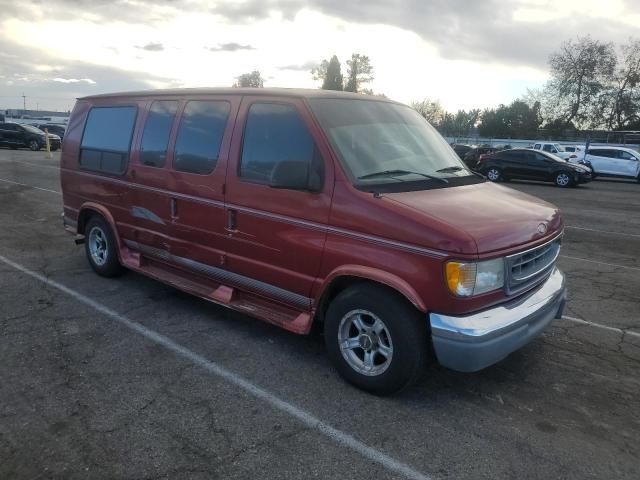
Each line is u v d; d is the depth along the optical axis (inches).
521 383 153.9
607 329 198.4
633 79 2126.0
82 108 243.3
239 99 171.8
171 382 147.7
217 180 171.8
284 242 154.5
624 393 149.9
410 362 134.0
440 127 3280.0
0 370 151.5
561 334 191.9
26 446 117.8
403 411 136.8
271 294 164.4
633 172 984.3
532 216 146.3
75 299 211.3
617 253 335.0
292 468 113.3
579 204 602.2
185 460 114.6
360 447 121.2
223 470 111.9
